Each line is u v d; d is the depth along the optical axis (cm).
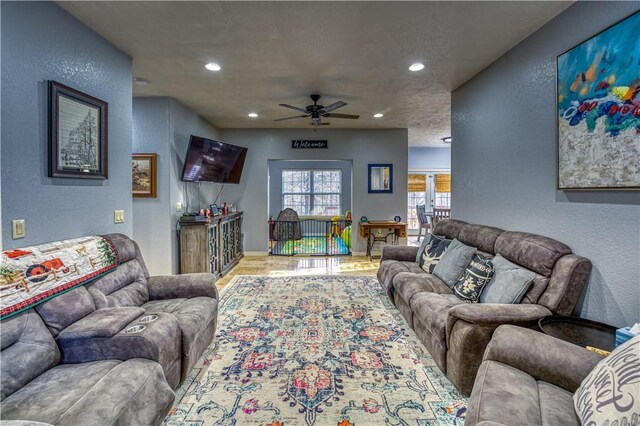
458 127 394
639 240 175
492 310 198
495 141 313
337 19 238
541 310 200
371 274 509
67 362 164
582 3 209
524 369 150
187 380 219
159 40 269
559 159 226
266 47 284
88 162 239
